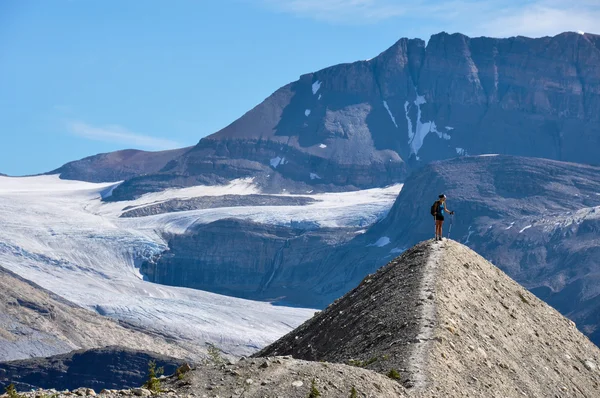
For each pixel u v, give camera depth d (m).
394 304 73.38
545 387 69.50
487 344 69.50
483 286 81.56
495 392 62.62
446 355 63.38
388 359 62.62
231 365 55.44
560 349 79.12
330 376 54.41
